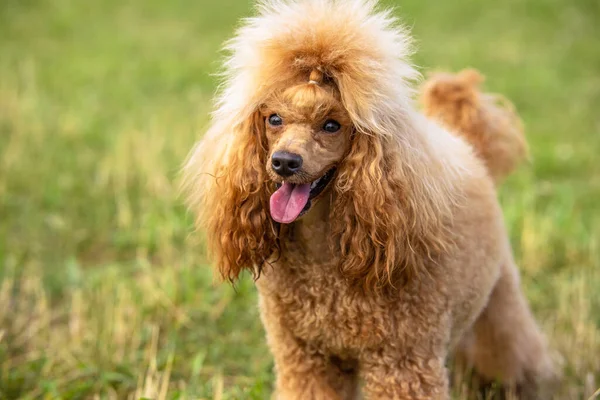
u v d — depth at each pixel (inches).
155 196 294.4
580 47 531.8
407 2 648.4
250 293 228.5
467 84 176.4
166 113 386.6
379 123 129.5
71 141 354.6
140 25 606.2
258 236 140.6
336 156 133.3
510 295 171.5
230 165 139.3
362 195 132.0
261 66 132.4
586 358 195.3
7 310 217.8
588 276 237.9
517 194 293.1
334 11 133.6
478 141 173.5
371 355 142.8
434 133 140.5
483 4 639.8
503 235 162.7
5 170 313.7
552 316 217.9
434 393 142.6
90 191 302.7
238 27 146.6
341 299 139.3
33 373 191.2
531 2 634.2
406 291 138.0
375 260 133.6
